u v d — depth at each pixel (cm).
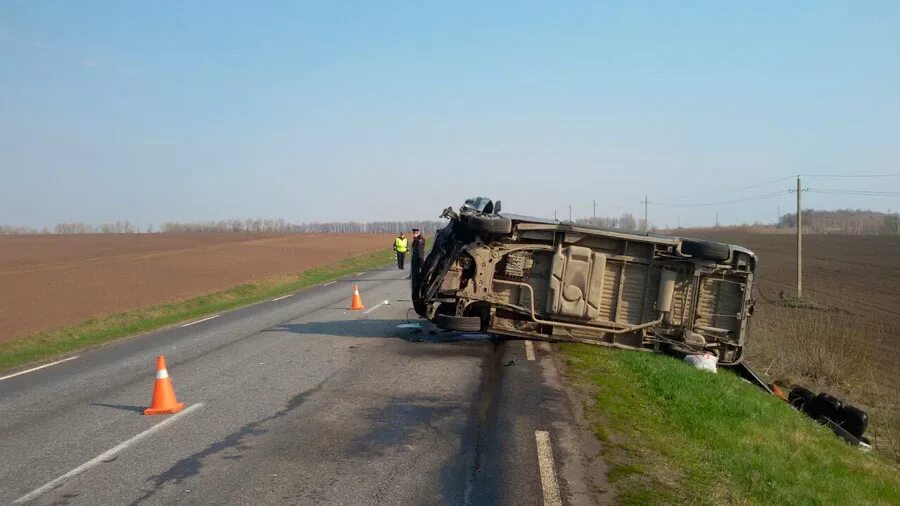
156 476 614
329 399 888
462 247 1271
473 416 805
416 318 1720
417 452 675
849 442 1141
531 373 1028
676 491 575
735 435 782
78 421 805
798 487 647
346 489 579
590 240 1283
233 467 635
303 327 1585
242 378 1025
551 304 1264
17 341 1531
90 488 586
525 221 1280
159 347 1358
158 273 3581
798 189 3459
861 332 2034
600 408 823
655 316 1274
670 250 1278
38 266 4162
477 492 570
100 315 1972
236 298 2503
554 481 591
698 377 1038
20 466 645
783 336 1964
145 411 834
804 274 4553
